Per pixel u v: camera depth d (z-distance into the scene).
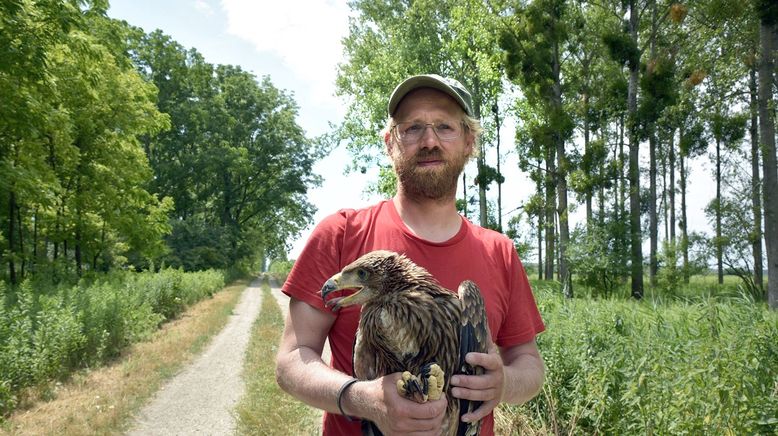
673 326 5.77
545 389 5.81
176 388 9.36
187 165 44.38
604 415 5.11
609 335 6.02
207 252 44.09
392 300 1.82
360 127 27.98
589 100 29.03
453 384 1.71
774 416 3.89
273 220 60.22
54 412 7.83
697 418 3.97
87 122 16.89
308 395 1.83
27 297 9.85
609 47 21.45
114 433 7.12
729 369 4.05
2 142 12.85
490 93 24.66
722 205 20.66
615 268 20.11
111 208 18.36
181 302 21.38
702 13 22.36
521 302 2.32
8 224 16.91
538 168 25.83
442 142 2.09
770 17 16.80
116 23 18.05
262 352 12.31
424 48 24.97
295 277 2.12
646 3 23.23
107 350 11.70
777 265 16.77
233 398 8.76
